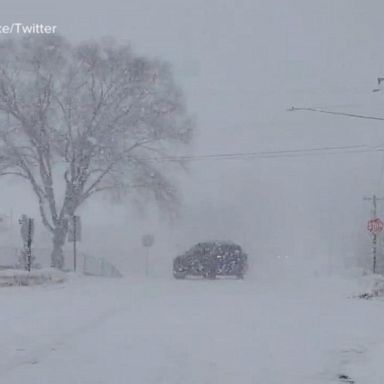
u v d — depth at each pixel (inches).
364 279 1833.2
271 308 1039.0
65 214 2837.1
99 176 2918.3
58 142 2864.2
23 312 968.3
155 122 2997.0
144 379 535.8
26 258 2144.4
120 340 711.1
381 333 754.8
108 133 2925.7
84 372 561.3
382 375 549.6
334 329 785.6
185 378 539.8
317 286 1748.3
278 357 619.2
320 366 583.5
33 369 573.3
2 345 679.7
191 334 750.5
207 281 2132.1
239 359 610.9
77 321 864.3
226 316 920.9
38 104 2878.9
